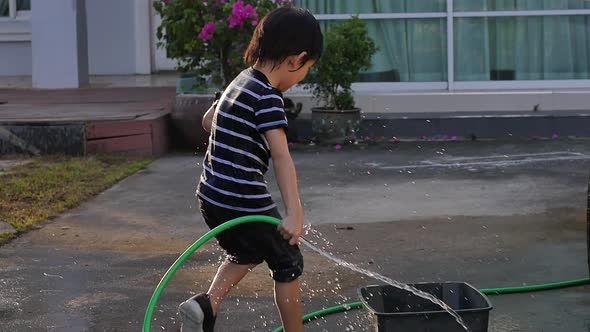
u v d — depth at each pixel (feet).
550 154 35.24
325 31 41.96
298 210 13.33
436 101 41.39
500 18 43.06
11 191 28.27
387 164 33.68
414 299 15.11
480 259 21.04
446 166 33.06
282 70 14.06
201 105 36.81
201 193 14.29
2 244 22.70
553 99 41.32
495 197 27.68
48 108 39.32
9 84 49.93
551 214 25.35
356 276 19.92
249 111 13.75
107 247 22.53
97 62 56.44
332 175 31.60
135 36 56.24
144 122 35.63
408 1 42.93
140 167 33.47
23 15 54.90
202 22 37.76
